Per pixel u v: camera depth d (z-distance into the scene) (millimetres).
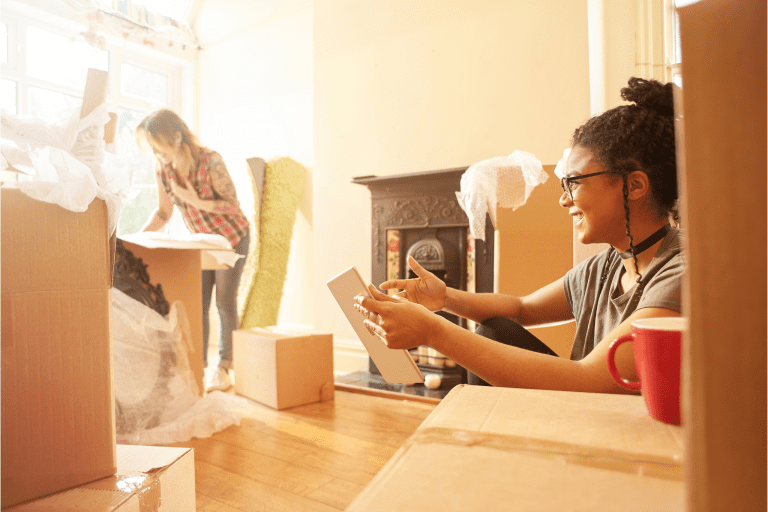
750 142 178
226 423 1753
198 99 3920
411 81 2662
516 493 267
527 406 431
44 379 653
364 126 2822
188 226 2467
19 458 628
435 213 2402
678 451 324
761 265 178
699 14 184
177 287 1769
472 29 2473
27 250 642
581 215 794
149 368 1633
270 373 2008
